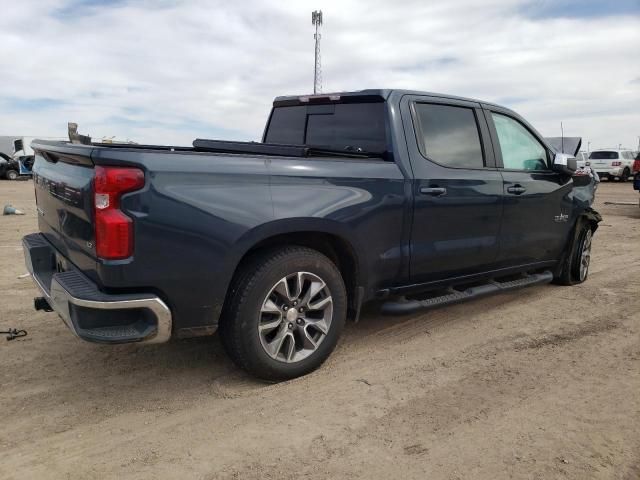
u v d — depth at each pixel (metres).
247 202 3.24
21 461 2.70
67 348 4.16
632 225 11.80
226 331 3.38
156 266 3.00
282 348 3.57
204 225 3.10
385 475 2.60
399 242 4.04
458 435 2.95
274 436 2.94
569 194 5.62
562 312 5.16
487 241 4.68
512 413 3.19
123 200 2.90
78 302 2.92
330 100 4.56
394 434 2.96
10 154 31.84
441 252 4.31
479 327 4.73
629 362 3.96
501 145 4.89
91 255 3.02
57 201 3.49
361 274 3.86
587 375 3.73
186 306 3.15
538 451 2.80
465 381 3.62
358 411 3.21
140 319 3.10
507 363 3.93
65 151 3.23
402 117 4.15
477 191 4.49
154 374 3.72
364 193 3.76
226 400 3.35
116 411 3.21
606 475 2.60
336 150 4.12
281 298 3.50
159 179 2.98
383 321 4.87
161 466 2.66
